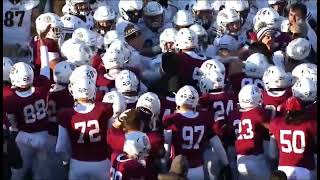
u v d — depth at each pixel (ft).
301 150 89.35
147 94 92.79
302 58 110.83
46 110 99.60
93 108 91.81
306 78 95.86
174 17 127.44
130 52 107.76
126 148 83.20
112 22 125.08
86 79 92.22
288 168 90.07
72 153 92.79
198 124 92.22
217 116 99.19
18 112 97.76
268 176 95.20
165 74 105.81
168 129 91.97
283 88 98.94
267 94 99.19
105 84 103.45
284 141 90.33
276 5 136.15
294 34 120.98
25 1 137.39
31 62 120.47
